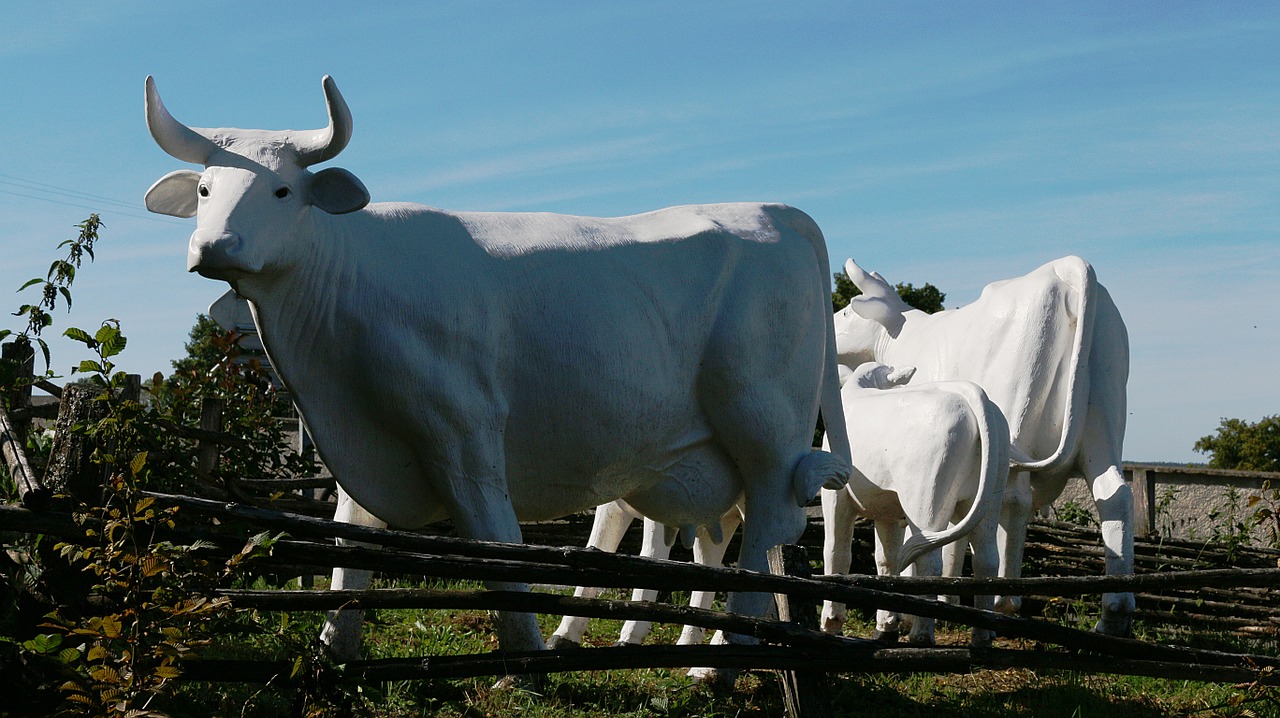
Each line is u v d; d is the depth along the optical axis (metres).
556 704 4.95
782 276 5.93
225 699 4.39
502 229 5.36
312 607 4.43
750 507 5.94
